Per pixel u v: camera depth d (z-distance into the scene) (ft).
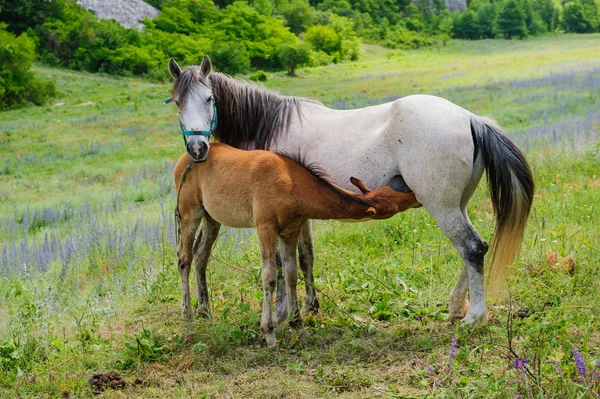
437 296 20.43
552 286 18.43
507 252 17.53
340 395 14.75
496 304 19.03
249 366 16.97
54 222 41.55
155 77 157.58
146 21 192.34
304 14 235.20
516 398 12.32
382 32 245.65
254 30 190.80
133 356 17.83
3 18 174.50
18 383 16.56
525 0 272.51
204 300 20.06
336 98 107.86
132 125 95.86
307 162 18.94
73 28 168.04
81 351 18.39
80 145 82.07
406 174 17.42
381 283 20.72
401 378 15.21
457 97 90.12
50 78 147.74
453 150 16.93
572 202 27.61
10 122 104.63
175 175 19.86
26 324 20.02
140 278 24.66
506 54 192.85
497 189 17.44
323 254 24.94
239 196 17.70
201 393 15.60
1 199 52.60
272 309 18.97
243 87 20.53
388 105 18.22
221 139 20.94
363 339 17.84
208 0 207.10
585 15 276.41
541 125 54.24
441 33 261.85
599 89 78.54
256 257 25.80
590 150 36.78
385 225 27.55
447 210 17.28
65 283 25.04
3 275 27.35
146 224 34.58
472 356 15.33
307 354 16.99
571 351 13.73
